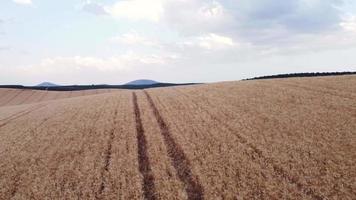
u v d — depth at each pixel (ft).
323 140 54.70
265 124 67.62
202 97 110.01
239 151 53.52
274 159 48.75
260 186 40.98
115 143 64.54
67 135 74.64
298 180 41.70
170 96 122.31
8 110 142.61
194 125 72.84
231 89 121.60
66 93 280.72
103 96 154.61
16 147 68.49
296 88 106.73
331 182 40.47
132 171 49.19
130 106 107.86
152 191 42.55
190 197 40.11
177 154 55.36
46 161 57.21
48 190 44.86
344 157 47.16
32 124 93.91
